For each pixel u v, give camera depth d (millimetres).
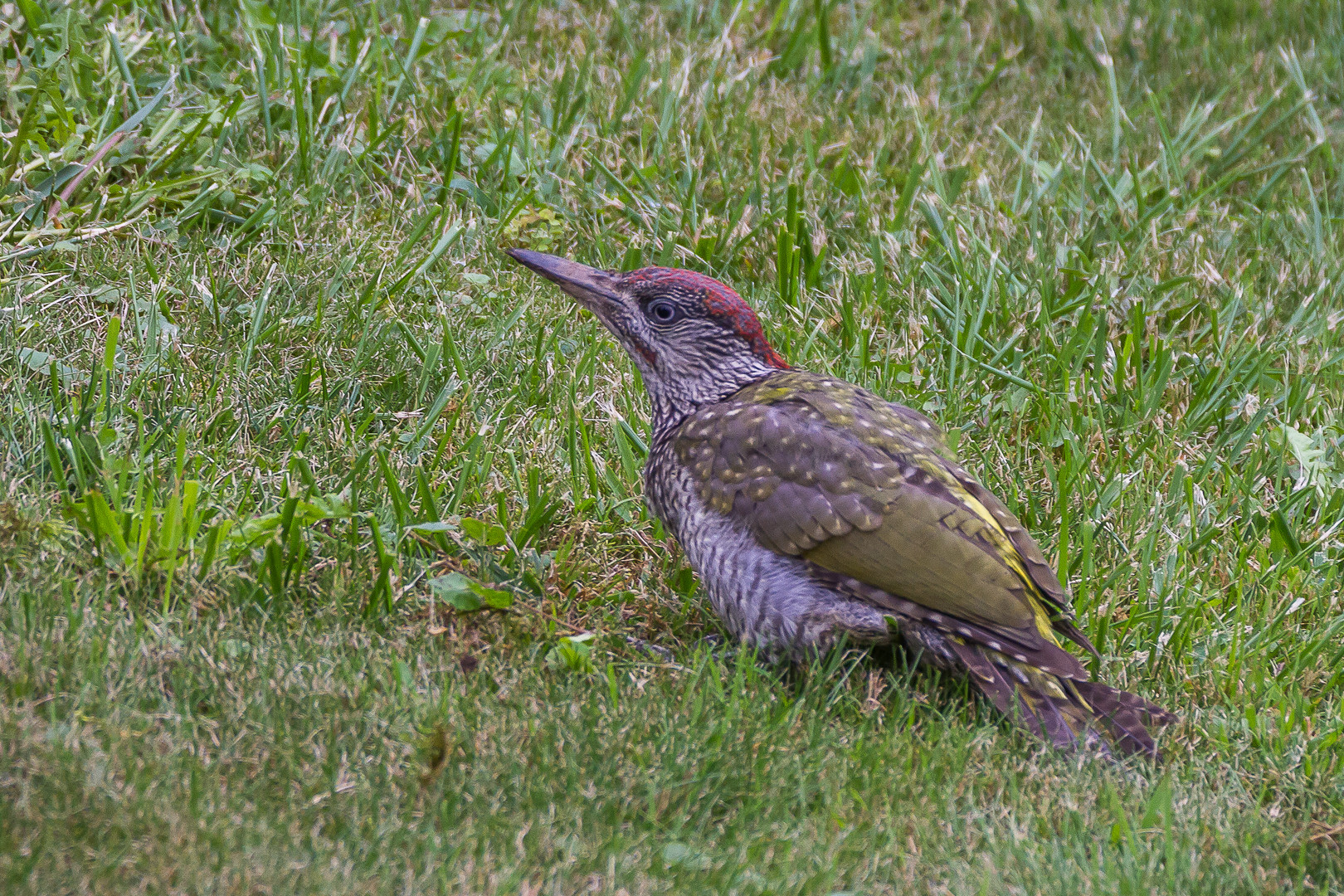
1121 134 14945
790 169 13148
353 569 8195
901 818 6879
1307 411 11156
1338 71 17047
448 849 6168
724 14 16656
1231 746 7949
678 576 8922
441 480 9242
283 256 11180
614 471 9688
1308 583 9375
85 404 8758
